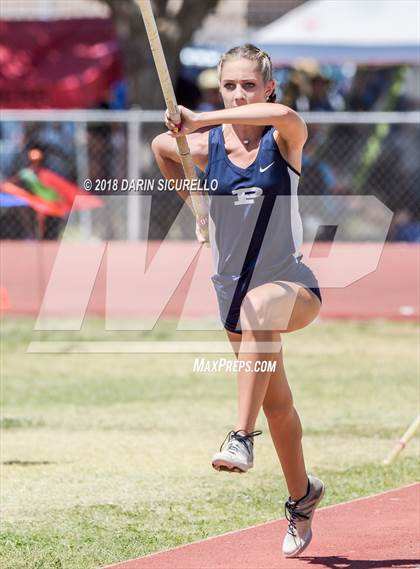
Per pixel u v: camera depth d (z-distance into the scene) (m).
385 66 74.94
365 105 75.31
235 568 20.47
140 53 68.31
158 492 26.66
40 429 33.88
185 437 32.88
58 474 28.39
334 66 75.38
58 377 43.25
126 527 23.55
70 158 62.66
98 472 28.64
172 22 67.88
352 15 64.81
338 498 25.81
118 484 27.44
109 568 20.56
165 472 28.69
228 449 18.03
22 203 49.25
